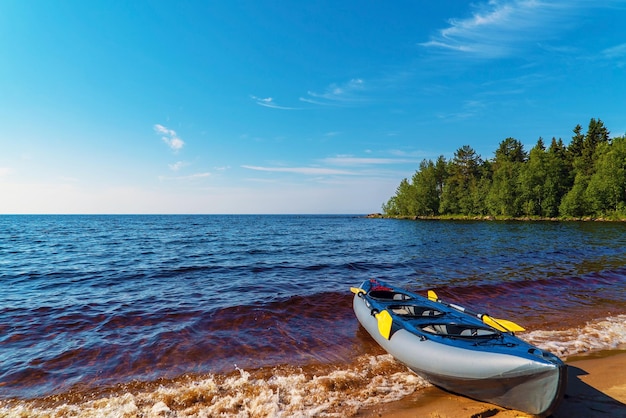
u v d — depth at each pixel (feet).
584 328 26.37
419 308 24.23
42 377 19.42
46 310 31.71
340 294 37.52
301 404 16.39
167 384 18.70
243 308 32.14
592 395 16.42
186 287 41.42
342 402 16.57
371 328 23.11
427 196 272.10
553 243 87.40
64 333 26.04
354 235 131.75
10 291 39.70
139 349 23.21
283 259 65.36
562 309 31.68
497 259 62.54
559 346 22.86
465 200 249.55
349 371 20.01
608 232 116.67
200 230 169.48
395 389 17.85
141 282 44.55
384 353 22.79
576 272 48.42
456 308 24.23
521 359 14.20
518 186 214.69
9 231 156.46
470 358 15.61
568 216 190.70
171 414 15.74
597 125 236.02
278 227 202.69
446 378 16.42
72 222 278.87
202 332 26.43
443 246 86.22
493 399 15.44
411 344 18.49
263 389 17.92
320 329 27.37
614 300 34.60
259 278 47.14
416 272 51.01
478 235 118.52
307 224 248.11
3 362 21.15
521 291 38.27
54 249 83.56
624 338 24.29
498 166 264.31
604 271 48.55
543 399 13.58
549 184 200.85
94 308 32.35
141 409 16.17
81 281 45.24
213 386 18.20
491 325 20.45
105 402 16.75
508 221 208.64
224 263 60.13
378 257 67.62
